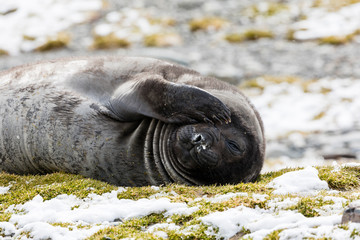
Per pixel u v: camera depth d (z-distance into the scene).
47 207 24.75
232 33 134.00
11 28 141.88
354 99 86.69
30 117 31.38
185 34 135.88
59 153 31.14
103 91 31.77
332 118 78.00
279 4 152.50
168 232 21.23
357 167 29.83
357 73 101.56
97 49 126.88
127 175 30.75
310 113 81.12
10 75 33.22
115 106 30.50
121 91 30.80
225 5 155.75
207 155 28.27
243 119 30.36
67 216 23.48
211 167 28.97
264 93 92.69
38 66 33.34
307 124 76.00
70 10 152.88
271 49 121.56
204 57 115.62
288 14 144.62
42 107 31.30
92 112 30.86
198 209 23.03
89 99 31.34
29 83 32.22
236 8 152.75
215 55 117.31
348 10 142.88
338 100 86.75
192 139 28.11
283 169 32.78
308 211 21.83
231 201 23.50
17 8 154.38
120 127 30.70
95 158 30.69
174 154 29.08
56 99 31.31
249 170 30.31
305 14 143.50
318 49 119.94
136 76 31.92
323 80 98.88
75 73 32.28
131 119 30.70
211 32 136.50
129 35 134.00
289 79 99.25
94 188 27.05
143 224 22.61
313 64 109.00
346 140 65.69
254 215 21.89
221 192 26.05
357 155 57.72
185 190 26.45
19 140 31.67
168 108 29.17
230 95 31.34
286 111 82.88
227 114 28.67
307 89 93.50
